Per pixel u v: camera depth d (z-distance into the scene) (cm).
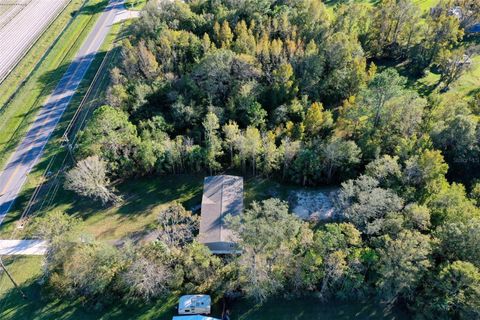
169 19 11775
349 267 5522
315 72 9100
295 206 7412
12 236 7062
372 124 8075
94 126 7769
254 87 8850
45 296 6034
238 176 8069
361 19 11056
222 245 6500
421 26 10662
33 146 9000
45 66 11962
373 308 5734
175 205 7000
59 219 6406
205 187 7450
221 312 5809
